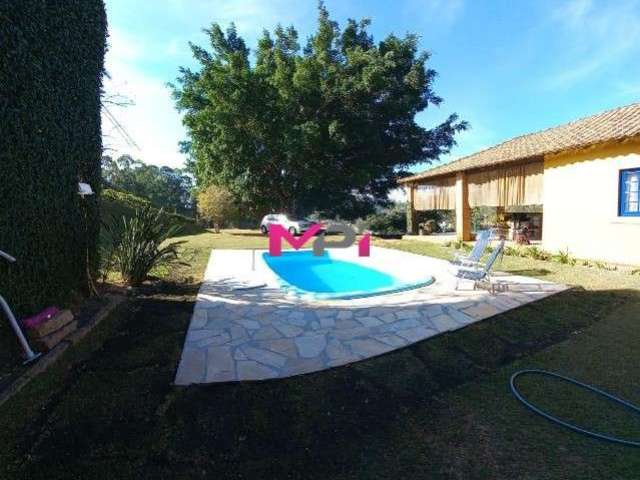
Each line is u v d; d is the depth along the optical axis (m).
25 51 4.27
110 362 4.01
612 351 4.41
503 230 15.84
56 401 3.26
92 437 2.82
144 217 7.45
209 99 23.19
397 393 3.55
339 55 25.69
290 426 3.03
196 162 28.72
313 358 4.23
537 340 4.80
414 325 5.27
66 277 5.44
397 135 26.00
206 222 30.08
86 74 6.09
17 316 4.23
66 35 5.34
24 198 4.32
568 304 6.14
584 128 11.85
